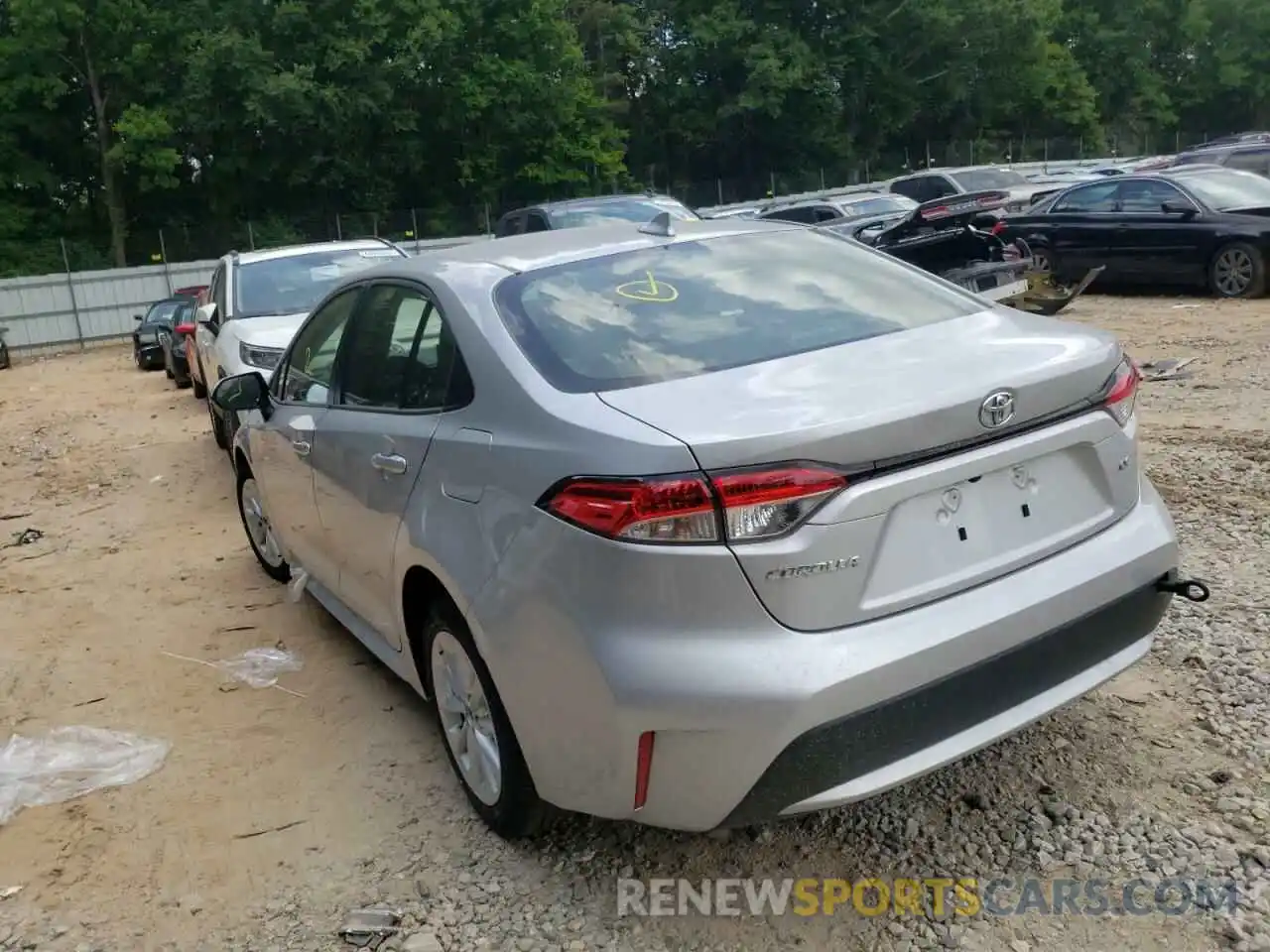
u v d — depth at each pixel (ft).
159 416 46.47
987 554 9.50
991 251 36.27
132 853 11.78
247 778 13.17
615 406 9.60
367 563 13.21
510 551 9.76
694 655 8.66
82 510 28.86
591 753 9.29
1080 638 9.91
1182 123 215.10
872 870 10.35
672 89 158.20
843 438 8.68
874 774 8.89
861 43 160.56
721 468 8.61
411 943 9.88
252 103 122.72
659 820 9.27
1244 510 18.71
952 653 9.05
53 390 69.46
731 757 8.70
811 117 158.20
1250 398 26.96
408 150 135.03
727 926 9.76
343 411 13.89
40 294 109.09
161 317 76.89
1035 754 11.86
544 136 143.84
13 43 125.29
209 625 18.58
